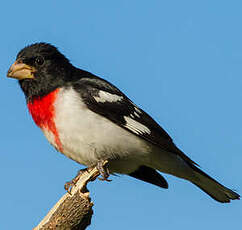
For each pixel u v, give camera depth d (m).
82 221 8.17
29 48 10.81
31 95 10.38
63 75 10.66
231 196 11.55
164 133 11.23
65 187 9.94
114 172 11.38
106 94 10.46
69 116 9.88
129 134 10.48
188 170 11.47
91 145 10.05
